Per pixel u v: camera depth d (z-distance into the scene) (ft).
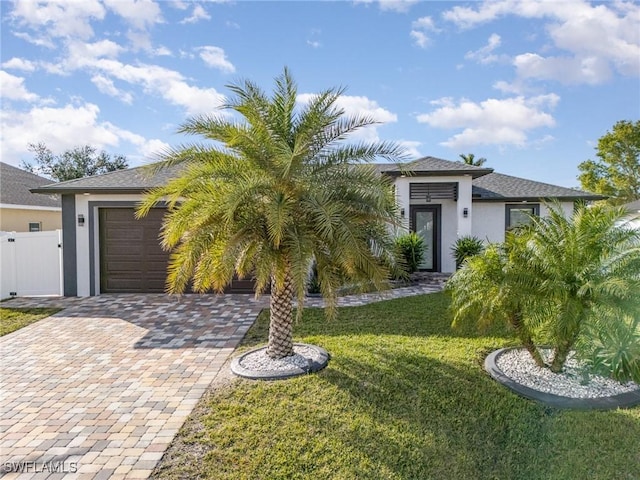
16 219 62.03
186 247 20.24
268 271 19.80
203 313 34.83
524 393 18.40
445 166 53.83
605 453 14.58
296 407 17.28
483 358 22.97
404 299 39.73
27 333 29.14
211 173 20.10
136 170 48.70
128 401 18.21
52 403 18.13
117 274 44.34
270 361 21.99
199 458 14.01
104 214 43.96
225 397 18.34
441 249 60.54
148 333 28.91
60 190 41.78
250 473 13.23
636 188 99.50
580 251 18.86
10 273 42.60
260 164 20.35
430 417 16.63
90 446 14.78
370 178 20.81
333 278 21.12
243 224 20.20
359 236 20.04
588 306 18.24
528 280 18.97
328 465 13.69
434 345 25.07
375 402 17.71
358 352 23.67
